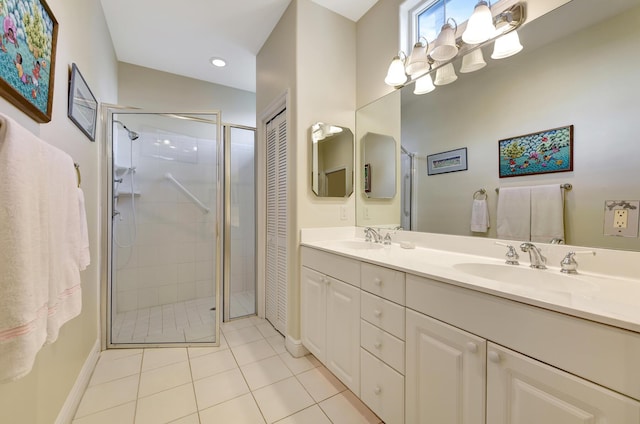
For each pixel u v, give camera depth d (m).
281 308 2.22
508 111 1.22
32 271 0.69
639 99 0.88
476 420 0.83
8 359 0.63
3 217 0.62
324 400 1.45
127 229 2.41
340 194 2.04
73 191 1.00
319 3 1.95
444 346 0.93
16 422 0.83
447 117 1.49
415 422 1.03
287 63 1.96
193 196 2.63
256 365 1.77
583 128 1.00
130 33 2.26
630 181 0.90
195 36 2.30
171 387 1.54
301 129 1.87
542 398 0.69
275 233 2.32
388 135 1.86
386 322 1.16
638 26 0.89
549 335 0.68
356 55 2.14
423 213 1.63
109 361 1.80
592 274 0.97
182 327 2.27
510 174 1.22
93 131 1.75
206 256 2.63
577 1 1.02
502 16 1.21
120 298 2.38
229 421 1.30
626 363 0.57
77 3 1.40
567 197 1.04
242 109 3.32
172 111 2.15
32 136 0.73
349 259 1.40
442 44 1.40
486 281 0.87
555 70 1.07
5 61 0.74
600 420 0.60
